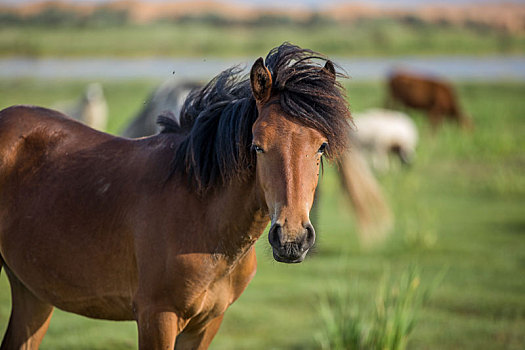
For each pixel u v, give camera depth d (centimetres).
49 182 542
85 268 516
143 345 488
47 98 3659
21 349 587
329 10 15400
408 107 3353
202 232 484
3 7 9738
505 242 1366
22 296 586
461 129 3069
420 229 1445
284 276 1148
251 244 501
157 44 8781
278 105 452
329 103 452
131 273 506
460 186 2005
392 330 754
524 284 1094
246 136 475
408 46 9981
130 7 11188
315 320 923
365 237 1264
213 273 490
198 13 13525
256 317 935
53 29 9250
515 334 885
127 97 3875
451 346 838
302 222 425
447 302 1002
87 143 559
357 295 995
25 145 562
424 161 2428
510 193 1905
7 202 552
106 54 8019
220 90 518
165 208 493
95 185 527
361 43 9831
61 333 863
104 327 899
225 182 484
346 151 509
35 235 533
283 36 9938
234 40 9288
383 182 2069
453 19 14225
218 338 858
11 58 7019
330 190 1941
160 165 515
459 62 8044
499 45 10631
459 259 1242
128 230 503
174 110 1127
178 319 489
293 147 437
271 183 436
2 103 3312
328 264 1213
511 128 3092
